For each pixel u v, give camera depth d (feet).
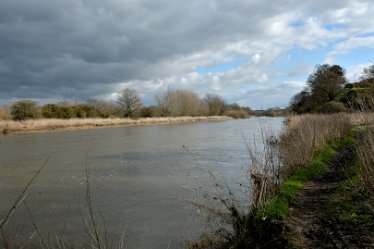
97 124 201.67
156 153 81.66
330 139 65.10
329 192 33.35
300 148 45.24
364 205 26.84
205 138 116.67
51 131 163.94
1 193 46.55
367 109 35.27
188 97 316.40
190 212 36.09
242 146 90.27
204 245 26.45
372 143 30.55
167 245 28.43
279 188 32.53
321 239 22.70
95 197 43.57
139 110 264.52
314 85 193.98
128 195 43.98
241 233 25.12
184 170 59.26
